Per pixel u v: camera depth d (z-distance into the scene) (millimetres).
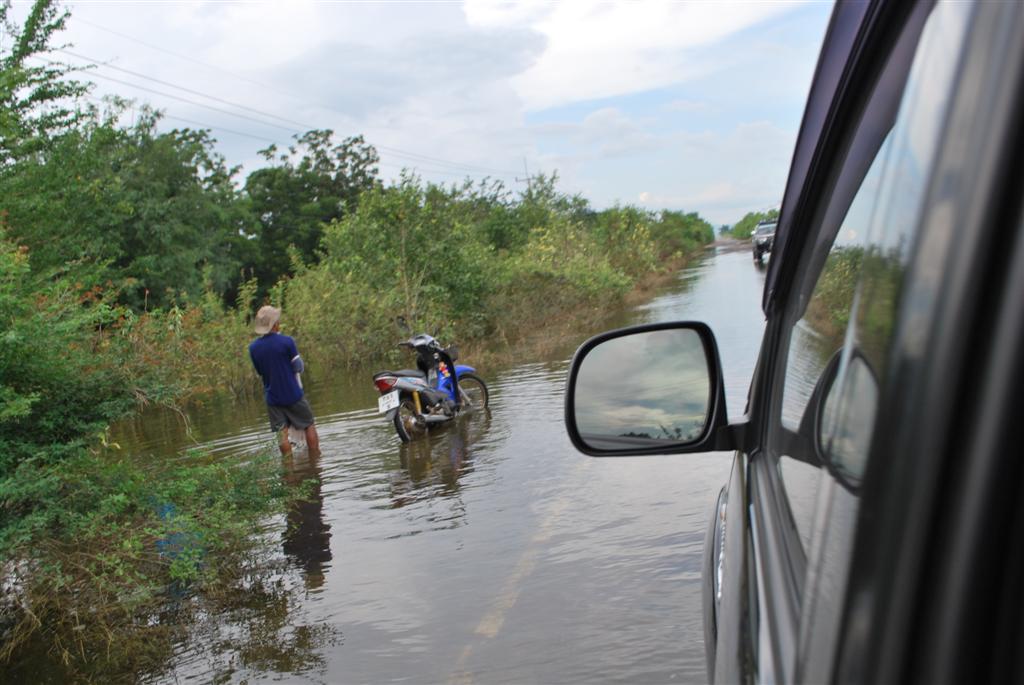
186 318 13258
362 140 63938
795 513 1430
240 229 50344
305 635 4633
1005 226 585
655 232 57469
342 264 20672
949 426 597
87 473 5980
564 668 3848
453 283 19562
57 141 16328
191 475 6320
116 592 4984
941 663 607
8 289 6195
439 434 9695
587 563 5098
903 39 1236
